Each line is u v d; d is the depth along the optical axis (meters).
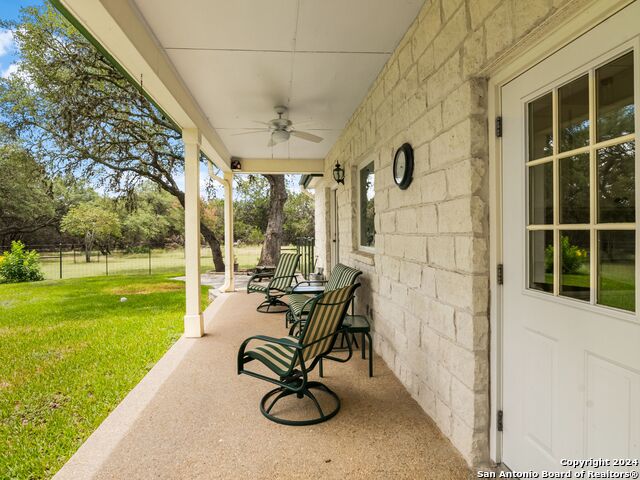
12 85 9.77
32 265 11.61
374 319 3.69
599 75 1.24
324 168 7.76
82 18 2.03
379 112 3.40
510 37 1.47
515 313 1.68
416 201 2.51
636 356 1.12
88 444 2.12
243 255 20.44
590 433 1.29
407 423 2.29
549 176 1.50
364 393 2.72
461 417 1.94
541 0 1.30
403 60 2.74
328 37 2.74
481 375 1.83
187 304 4.36
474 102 1.79
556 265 1.46
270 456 1.98
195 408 2.54
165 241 22.20
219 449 2.05
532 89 1.54
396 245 2.95
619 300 1.19
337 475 1.82
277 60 3.12
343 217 5.45
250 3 2.31
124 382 3.27
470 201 1.81
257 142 6.15
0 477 1.98
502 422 1.79
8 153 12.56
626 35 1.12
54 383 3.27
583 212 1.33
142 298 7.76
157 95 3.22
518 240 1.65
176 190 10.87
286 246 21.69
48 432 2.45
